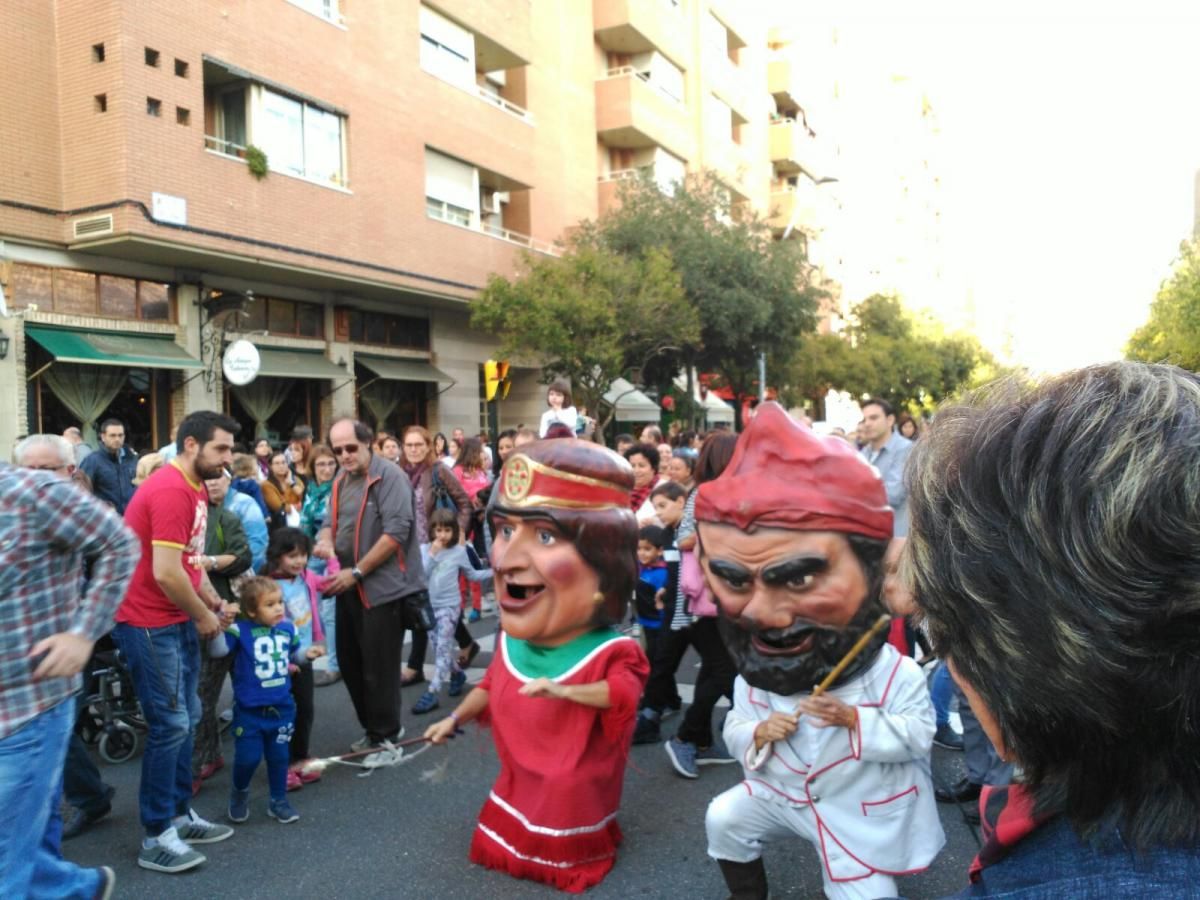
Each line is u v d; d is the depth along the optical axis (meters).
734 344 22.50
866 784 2.68
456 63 19.58
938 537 0.78
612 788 3.68
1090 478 0.67
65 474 4.14
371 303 18.27
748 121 34.38
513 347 17.48
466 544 7.06
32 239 12.52
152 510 3.62
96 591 2.73
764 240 23.41
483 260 19.53
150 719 3.72
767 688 2.72
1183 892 0.64
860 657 2.67
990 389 0.85
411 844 3.99
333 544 5.30
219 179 13.78
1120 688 0.66
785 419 2.73
